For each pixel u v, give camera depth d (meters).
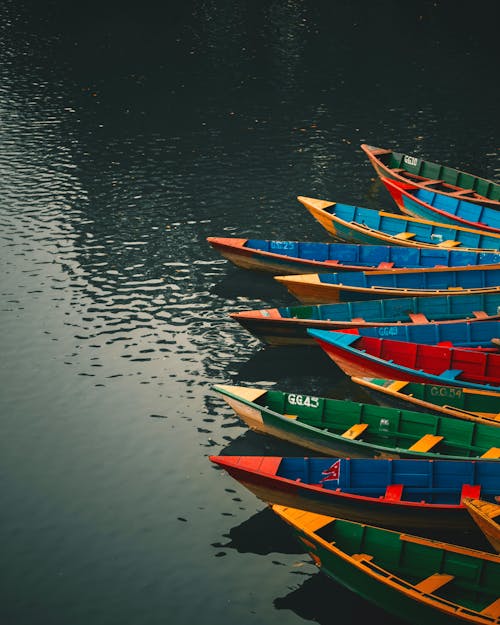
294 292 41.00
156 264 45.50
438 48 73.62
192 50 75.38
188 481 31.39
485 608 24.89
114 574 27.78
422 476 28.77
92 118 63.16
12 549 28.70
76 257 46.09
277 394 32.91
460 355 34.94
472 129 59.66
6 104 65.69
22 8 87.75
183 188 53.25
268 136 59.59
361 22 80.31
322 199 51.78
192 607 26.62
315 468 28.86
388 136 59.00
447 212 48.88
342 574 26.12
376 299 40.31
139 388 36.19
